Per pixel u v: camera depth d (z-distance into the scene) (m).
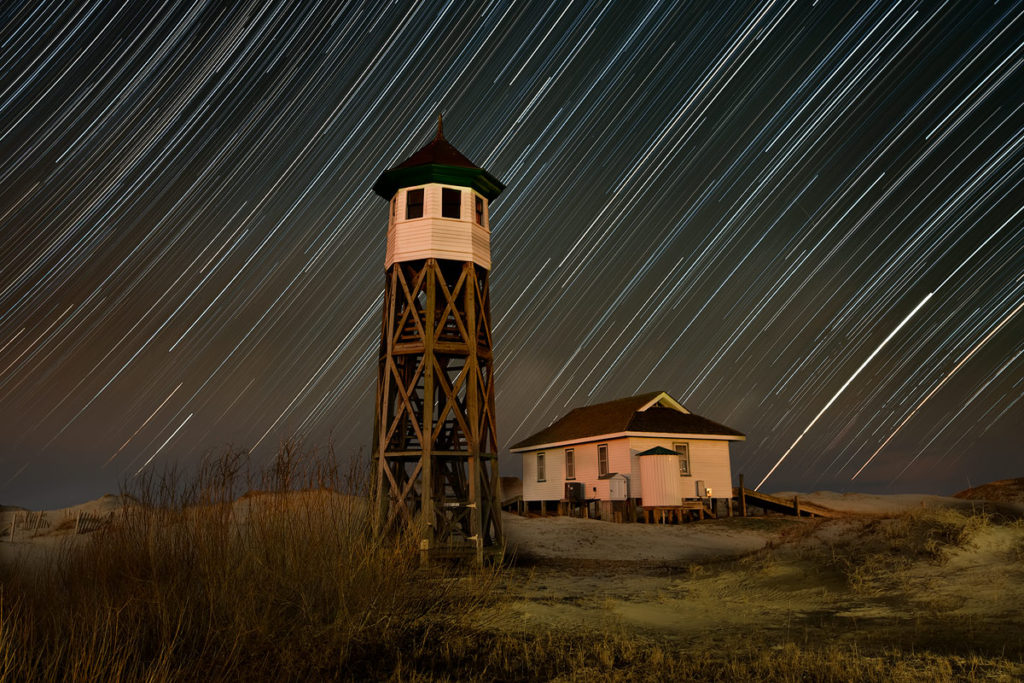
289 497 8.07
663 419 32.94
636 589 11.96
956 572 9.64
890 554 11.31
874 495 44.56
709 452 32.53
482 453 18.06
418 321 18.44
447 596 9.01
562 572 15.35
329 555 7.73
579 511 34.16
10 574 6.52
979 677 5.39
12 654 5.00
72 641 5.28
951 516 12.41
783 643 7.15
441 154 20.03
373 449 18.67
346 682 5.86
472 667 6.38
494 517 18.08
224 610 6.70
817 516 31.91
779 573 12.02
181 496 7.59
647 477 29.62
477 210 20.16
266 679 5.63
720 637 7.63
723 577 12.66
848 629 7.61
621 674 6.04
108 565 6.77
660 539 22.48
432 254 18.72
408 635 7.38
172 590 6.42
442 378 18.11
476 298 19.56
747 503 34.72
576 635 7.76
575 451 35.03
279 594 7.31
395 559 8.42
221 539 7.34
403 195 19.64
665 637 7.74
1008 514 14.90
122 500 7.72
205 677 5.46
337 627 6.96
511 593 10.77
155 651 6.06
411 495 17.83
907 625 7.48
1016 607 7.55
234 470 7.74
